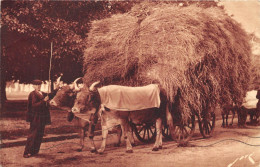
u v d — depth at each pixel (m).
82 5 6.77
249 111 9.51
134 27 6.62
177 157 5.54
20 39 5.84
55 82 6.45
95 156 5.36
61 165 4.58
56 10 6.35
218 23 6.93
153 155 5.66
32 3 5.90
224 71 7.07
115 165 4.81
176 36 6.04
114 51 6.73
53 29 6.14
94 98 5.48
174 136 6.53
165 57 6.08
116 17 7.07
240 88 7.98
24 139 5.62
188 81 6.14
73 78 6.89
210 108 7.12
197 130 7.96
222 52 6.74
